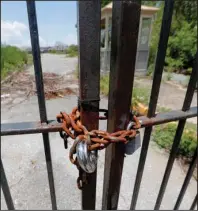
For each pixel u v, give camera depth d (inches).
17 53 326.3
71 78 142.8
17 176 85.9
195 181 84.2
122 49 21.3
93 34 20.4
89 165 20.9
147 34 332.8
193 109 32.4
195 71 28.4
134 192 36.9
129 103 24.6
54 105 132.0
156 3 421.7
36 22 19.6
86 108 22.9
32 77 187.3
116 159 27.3
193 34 324.8
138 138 25.6
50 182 30.7
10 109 159.6
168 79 310.5
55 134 119.0
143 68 344.8
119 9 19.8
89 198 29.4
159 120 28.2
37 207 71.1
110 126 25.3
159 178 86.4
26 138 116.8
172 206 71.9
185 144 98.9
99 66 22.0
